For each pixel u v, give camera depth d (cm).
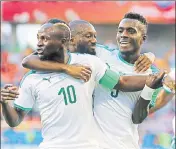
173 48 2170
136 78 795
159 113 1789
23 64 768
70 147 752
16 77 1969
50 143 759
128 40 826
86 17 2002
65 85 756
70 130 756
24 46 2127
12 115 773
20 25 2127
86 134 757
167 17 1986
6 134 1734
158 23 2039
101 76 783
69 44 783
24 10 2028
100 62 790
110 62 849
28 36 2134
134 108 826
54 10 2009
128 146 837
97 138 809
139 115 823
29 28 2130
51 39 748
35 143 1750
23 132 1748
